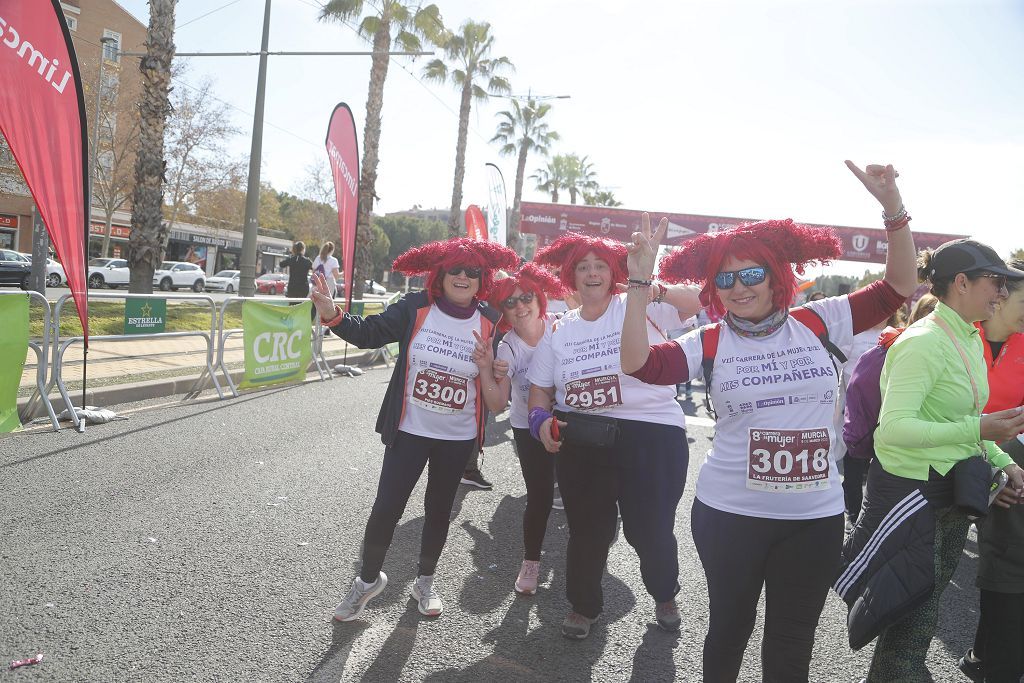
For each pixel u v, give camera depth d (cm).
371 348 323
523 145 4166
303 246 1425
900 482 252
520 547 442
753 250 220
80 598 322
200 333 799
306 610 330
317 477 537
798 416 221
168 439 609
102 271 3195
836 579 239
